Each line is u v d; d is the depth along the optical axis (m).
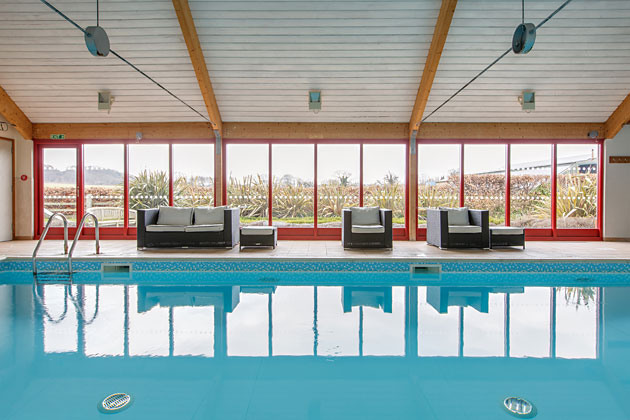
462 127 7.52
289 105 7.18
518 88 6.65
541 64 6.12
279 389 2.02
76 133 7.62
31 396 1.94
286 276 5.11
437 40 5.42
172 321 3.15
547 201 7.70
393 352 2.52
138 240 6.10
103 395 1.95
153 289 4.35
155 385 2.06
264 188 7.79
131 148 7.78
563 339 2.76
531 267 5.25
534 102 6.66
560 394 1.98
